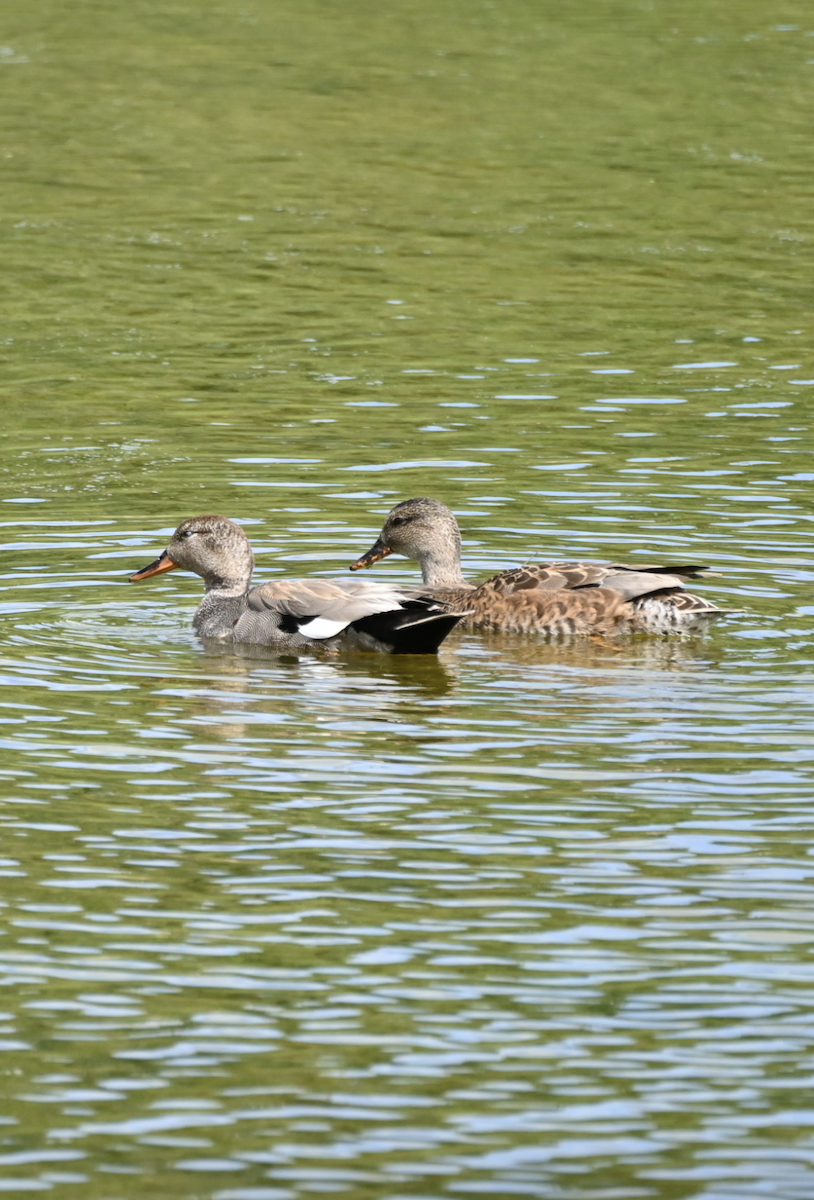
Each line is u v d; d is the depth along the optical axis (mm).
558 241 33125
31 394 24766
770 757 13242
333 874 11352
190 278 30719
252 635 16312
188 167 38406
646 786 12703
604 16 54938
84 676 15141
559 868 11430
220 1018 9711
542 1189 8328
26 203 35531
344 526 19531
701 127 41750
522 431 22922
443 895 11078
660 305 29203
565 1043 9484
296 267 31438
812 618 16500
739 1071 9234
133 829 12000
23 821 12094
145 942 10500
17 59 49094
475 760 13203
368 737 13711
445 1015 9742
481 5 57000
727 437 22531
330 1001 9875
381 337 27453
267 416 23734
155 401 24438
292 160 39062
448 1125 8797
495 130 41531
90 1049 9430
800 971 10164
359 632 15977
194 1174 8445
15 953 10367
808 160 39000
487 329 27891
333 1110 8938
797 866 11445
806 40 51188
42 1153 8586
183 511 19984
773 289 30172
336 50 50312
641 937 10562
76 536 19141
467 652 16141
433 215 34938
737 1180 8398
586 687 14930
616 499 20156
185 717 14148
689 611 16344
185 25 54250
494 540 18938
